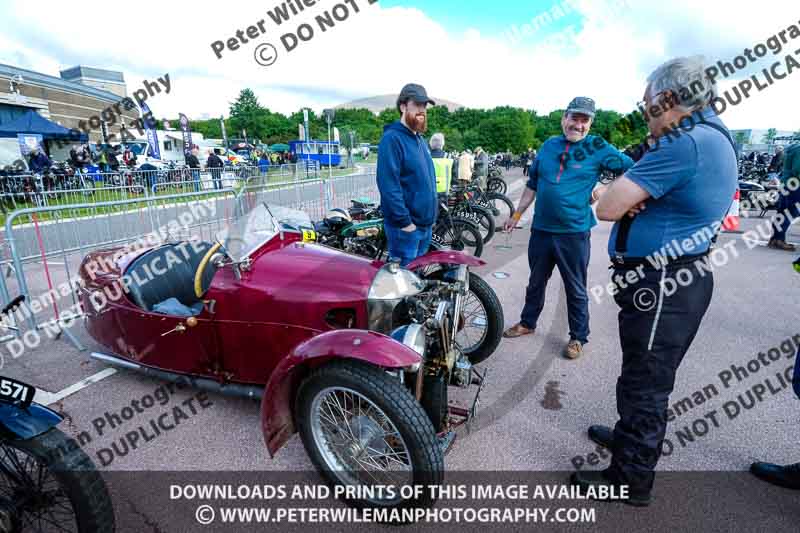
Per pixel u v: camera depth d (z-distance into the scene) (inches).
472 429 109.8
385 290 98.0
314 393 81.0
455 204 305.4
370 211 254.4
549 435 107.7
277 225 118.7
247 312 103.4
